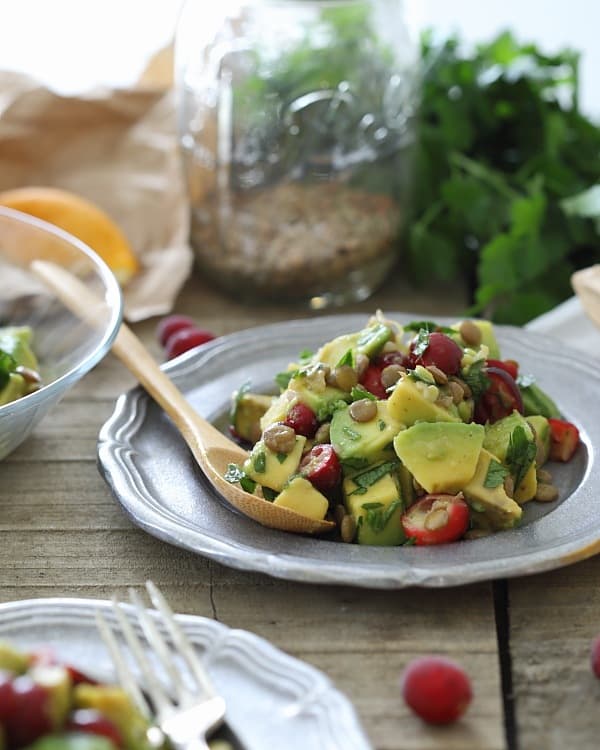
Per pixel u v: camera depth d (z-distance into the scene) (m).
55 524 0.63
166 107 0.86
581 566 0.59
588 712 0.54
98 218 0.80
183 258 0.81
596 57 1.16
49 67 0.95
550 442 0.63
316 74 0.78
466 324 0.64
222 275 0.81
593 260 0.85
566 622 0.57
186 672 0.53
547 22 1.15
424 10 1.15
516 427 0.61
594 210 0.81
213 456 0.62
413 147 0.82
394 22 0.80
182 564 0.60
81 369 0.63
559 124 0.86
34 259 0.73
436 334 0.61
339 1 0.78
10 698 0.49
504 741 0.53
